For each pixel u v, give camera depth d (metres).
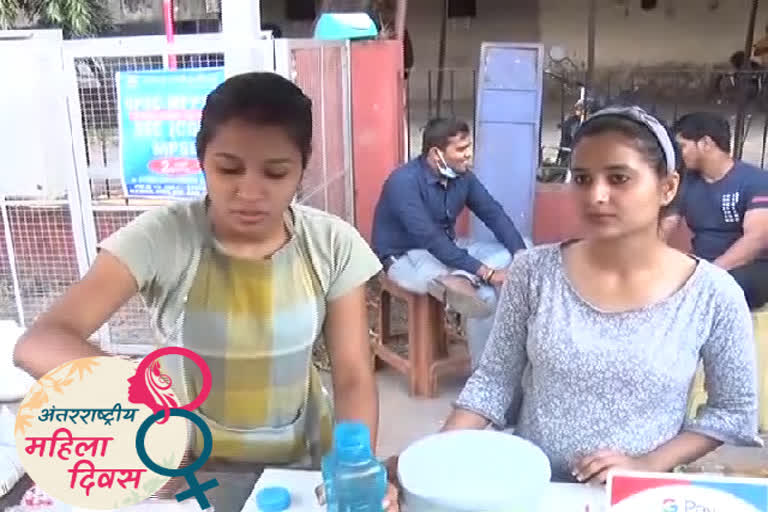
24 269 3.10
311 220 1.21
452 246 3.06
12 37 2.87
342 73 3.90
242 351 1.18
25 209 3.03
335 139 3.80
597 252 1.20
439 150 3.13
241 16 2.77
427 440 1.06
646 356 1.17
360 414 1.21
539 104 3.81
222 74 2.69
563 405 1.22
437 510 0.92
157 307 1.19
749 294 2.72
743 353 1.19
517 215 3.88
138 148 2.81
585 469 1.14
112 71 2.82
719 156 2.85
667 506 0.95
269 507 1.06
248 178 1.06
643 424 1.20
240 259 1.16
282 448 1.24
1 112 2.84
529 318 1.27
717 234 2.91
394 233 3.24
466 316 2.92
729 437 1.21
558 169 4.16
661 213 1.21
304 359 1.22
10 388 1.63
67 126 2.88
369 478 0.96
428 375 3.15
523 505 0.93
